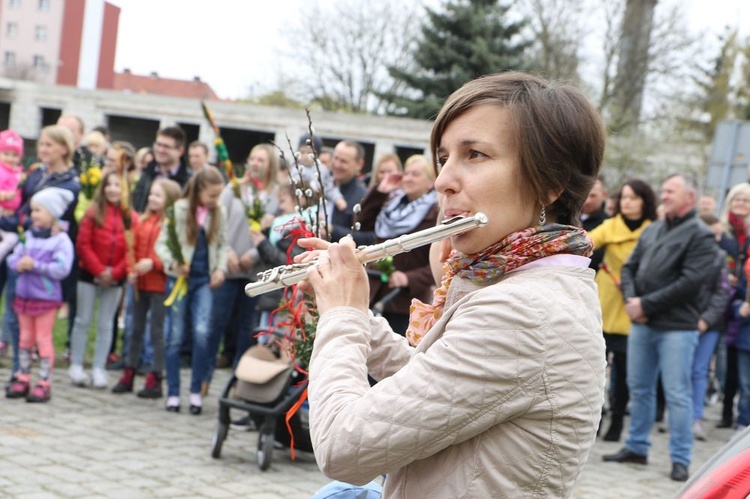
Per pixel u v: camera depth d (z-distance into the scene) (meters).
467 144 1.70
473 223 1.66
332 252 1.80
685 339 6.25
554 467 1.59
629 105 32.09
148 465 5.36
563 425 1.58
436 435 1.55
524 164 1.67
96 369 7.52
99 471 5.13
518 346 1.55
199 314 7.02
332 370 1.67
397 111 32.31
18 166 7.89
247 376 5.57
